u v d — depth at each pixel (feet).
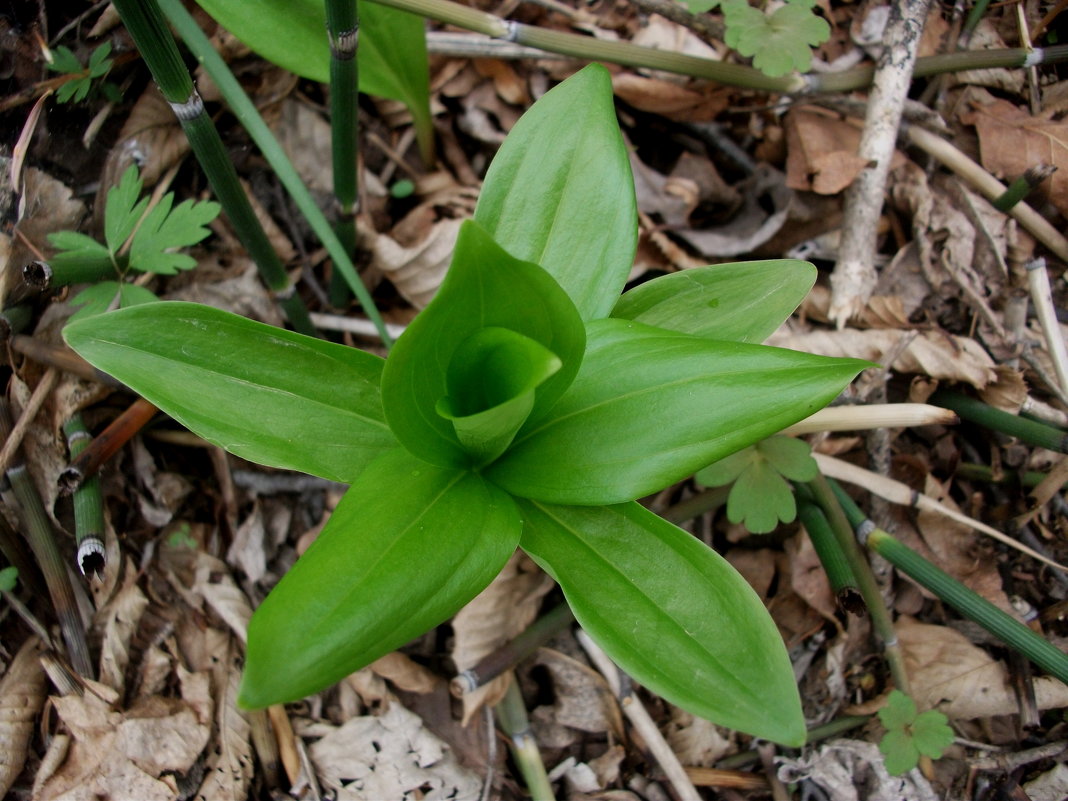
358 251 1.21
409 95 1.13
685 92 1.22
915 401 1.12
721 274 0.85
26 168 1.05
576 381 0.76
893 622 1.09
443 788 1.01
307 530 1.12
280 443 0.76
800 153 1.18
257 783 1.00
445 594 0.69
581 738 1.07
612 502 0.73
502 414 0.67
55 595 0.99
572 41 1.06
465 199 1.25
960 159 1.14
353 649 0.64
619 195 0.82
